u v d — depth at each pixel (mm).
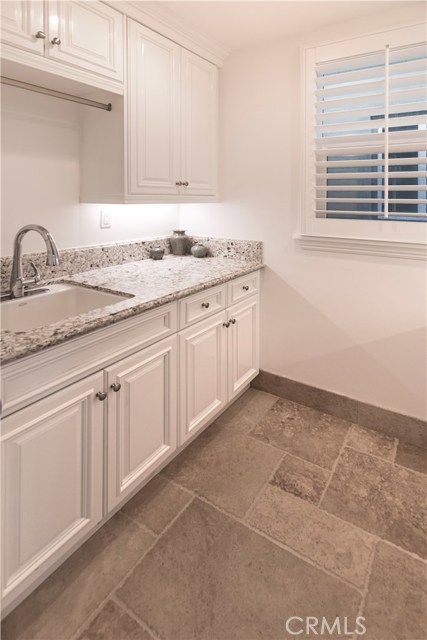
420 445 2215
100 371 1428
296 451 2137
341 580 1398
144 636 1213
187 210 2824
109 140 1938
